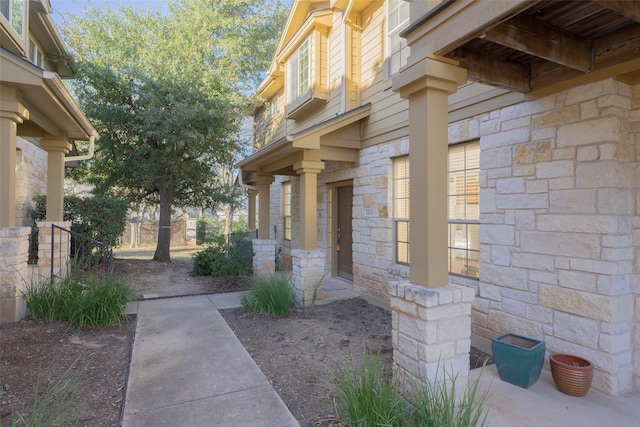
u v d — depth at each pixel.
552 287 3.42
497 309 3.94
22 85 4.38
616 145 3.03
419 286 2.86
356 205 6.72
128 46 11.08
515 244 3.76
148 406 2.86
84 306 4.61
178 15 12.38
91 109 9.50
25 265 4.90
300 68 8.80
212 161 11.47
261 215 8.01
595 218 3.09
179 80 10.12
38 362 3.55
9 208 4.55
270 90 11.65
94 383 3.23
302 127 9.12
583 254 3.18
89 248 8.42
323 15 7.64
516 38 2.64
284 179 10.49
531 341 3.39
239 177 8.59
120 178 10.76
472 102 4.28
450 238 4.79
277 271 8.76
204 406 2.87
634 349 3.11
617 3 2.13
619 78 3.03
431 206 2.82
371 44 6.59
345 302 6.06
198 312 5.51
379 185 6.09
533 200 3.59
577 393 2.97
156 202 12.35
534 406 2.84
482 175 4.14
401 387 2.91
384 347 4.09
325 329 4.72
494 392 3.07
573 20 2.77
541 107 3.52
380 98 6.13
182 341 4.29
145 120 9.37
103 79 9.59
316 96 7.78
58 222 6.28
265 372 3.49
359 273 6.62
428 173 2.81
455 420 2.35
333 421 2.65
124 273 8.59
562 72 3.26
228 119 10.28
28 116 4.83
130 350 4.00
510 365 3.22
